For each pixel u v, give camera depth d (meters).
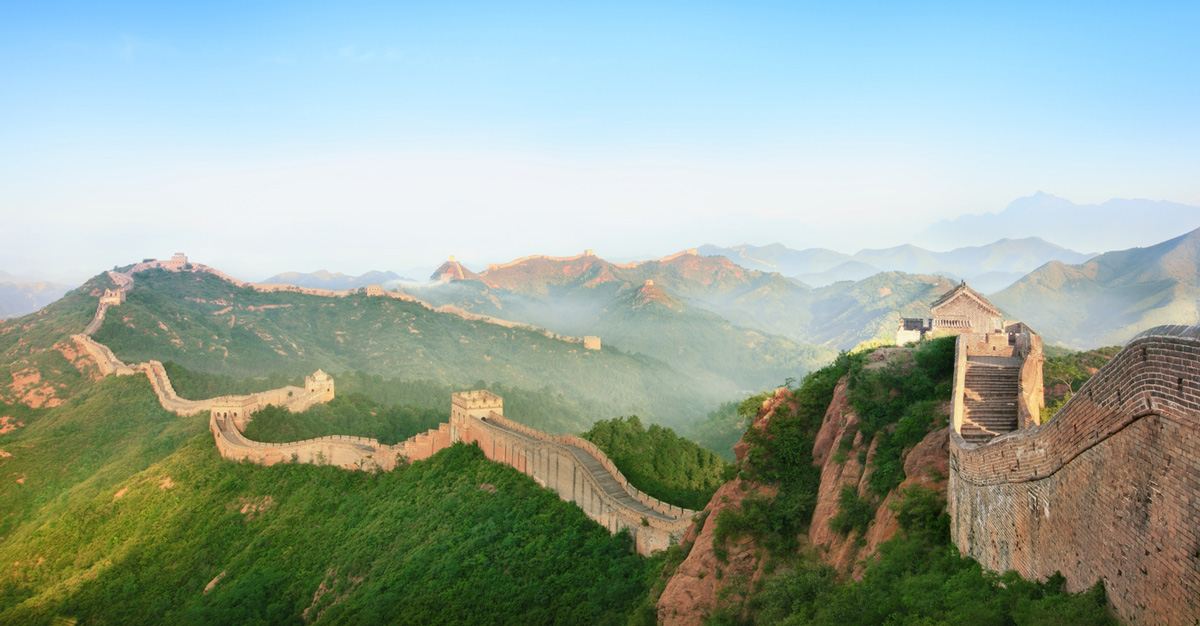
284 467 104.31
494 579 66.38
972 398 34.41
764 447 42.22
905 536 28.09
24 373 148.25
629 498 67.62
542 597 60.88
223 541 91.00
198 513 95.75
